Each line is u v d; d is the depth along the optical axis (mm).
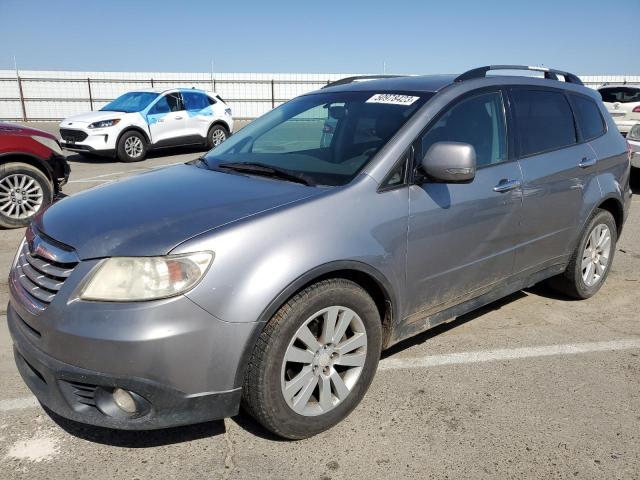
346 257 2598
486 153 3428
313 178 2912
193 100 14852
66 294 2324
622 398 3119
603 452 2652
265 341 2422
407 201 2900
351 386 2809
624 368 3461
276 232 2457
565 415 2949
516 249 3643
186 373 2293
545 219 3814
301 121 3611
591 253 4441
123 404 2346
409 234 2908
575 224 4137
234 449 2656
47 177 7133
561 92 4188
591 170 4199
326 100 3697
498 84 3645
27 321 2469
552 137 3957
